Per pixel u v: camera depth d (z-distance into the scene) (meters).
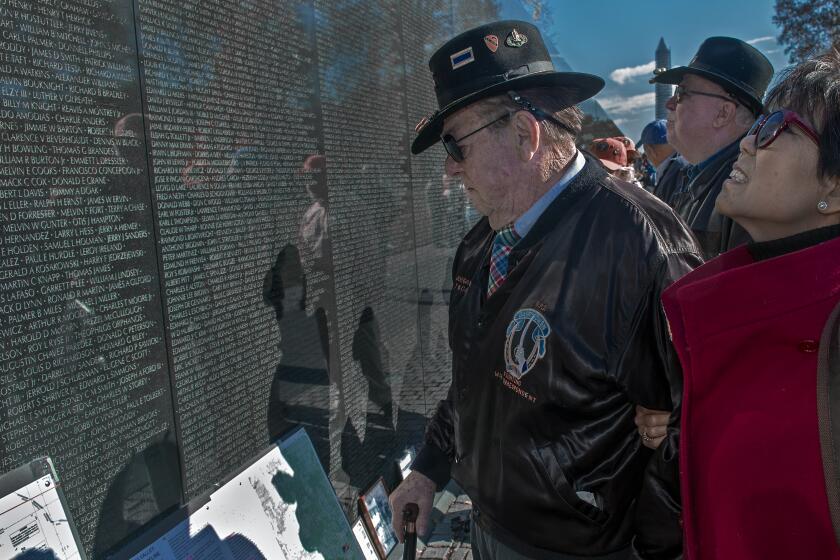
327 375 2.65
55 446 1.47
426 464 1.95
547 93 1.58
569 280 1.47
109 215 1.61
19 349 1.39
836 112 0.93
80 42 1.53
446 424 1.96
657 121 4.88
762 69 2.73
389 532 2.79
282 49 2.36
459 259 1.93
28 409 1.41
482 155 1.59
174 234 1.83
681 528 1.33
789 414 0.91
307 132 2.52
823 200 0.97
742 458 0.96
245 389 2.13
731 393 1.01
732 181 1.08
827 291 0.91
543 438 1.50
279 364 2.32
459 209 4.26
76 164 1.52
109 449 1.61
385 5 3.25
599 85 1.62
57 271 1.47
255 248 2.18
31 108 1.41
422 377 3.69
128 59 1.67
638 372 1.43
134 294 1.68
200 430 1.92
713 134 2.74
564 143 1.59
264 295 2.22
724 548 1.00
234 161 2.08
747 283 0.97
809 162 0.96
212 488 1.76
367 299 3.02
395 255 3.33
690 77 2.80
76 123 1.52
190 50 1.90
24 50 1.40
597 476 1.51
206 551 1.67
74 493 1.52
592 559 1.55
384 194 3.21
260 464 1.93
